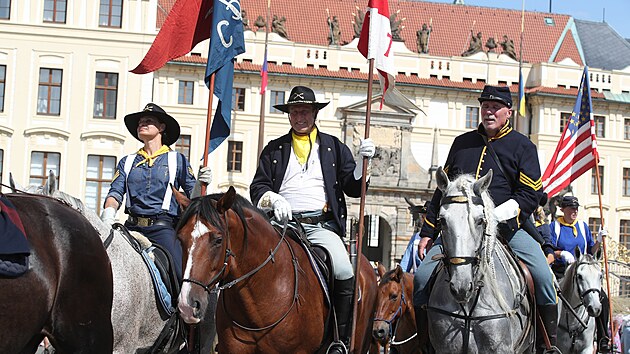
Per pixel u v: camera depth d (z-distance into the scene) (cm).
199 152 5734
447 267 852
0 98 5053
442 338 902
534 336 985
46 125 5069
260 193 956
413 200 5944
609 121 6344
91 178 5097
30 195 690
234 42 1032
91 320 688
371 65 1005
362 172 952
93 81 5119
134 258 876
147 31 5172
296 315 856
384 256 6125
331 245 927
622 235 6303
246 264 810
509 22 6931
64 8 5131
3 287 610
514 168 973
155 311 904
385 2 1027
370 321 1017
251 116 5869
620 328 2284
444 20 6850
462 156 998
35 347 664
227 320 847
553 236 1535
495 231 874
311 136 980
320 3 6675
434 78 6259
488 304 886
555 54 6775
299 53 6038
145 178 997
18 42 5072
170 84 5741
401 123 6003
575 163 1767
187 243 732
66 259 669
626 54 6875
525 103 6262
